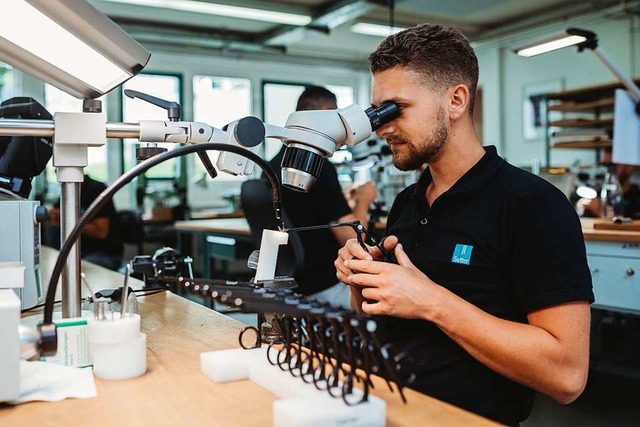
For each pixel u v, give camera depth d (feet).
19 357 2.42
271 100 27.68
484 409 3.56
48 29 2.89
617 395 8.41
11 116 5.32
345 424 2.10
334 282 8.10
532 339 3.21
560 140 18.15
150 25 22.82
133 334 2.77
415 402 2.45
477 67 3.99
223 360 2.72
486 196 3.85
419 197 4.27
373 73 3.84
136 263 4.85
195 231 14.23
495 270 3.76
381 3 19.51
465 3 21.08
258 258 3.30
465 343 3.31
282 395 2.48
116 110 23.39
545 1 21.40
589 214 12.53
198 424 2.24
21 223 4.31
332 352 2.45
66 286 3.25
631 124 10.59
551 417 7.89
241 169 3.25
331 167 7.89
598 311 9.78
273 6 20.35
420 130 3.76
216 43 23.81
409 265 3.48
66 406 2.44
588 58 22.38
